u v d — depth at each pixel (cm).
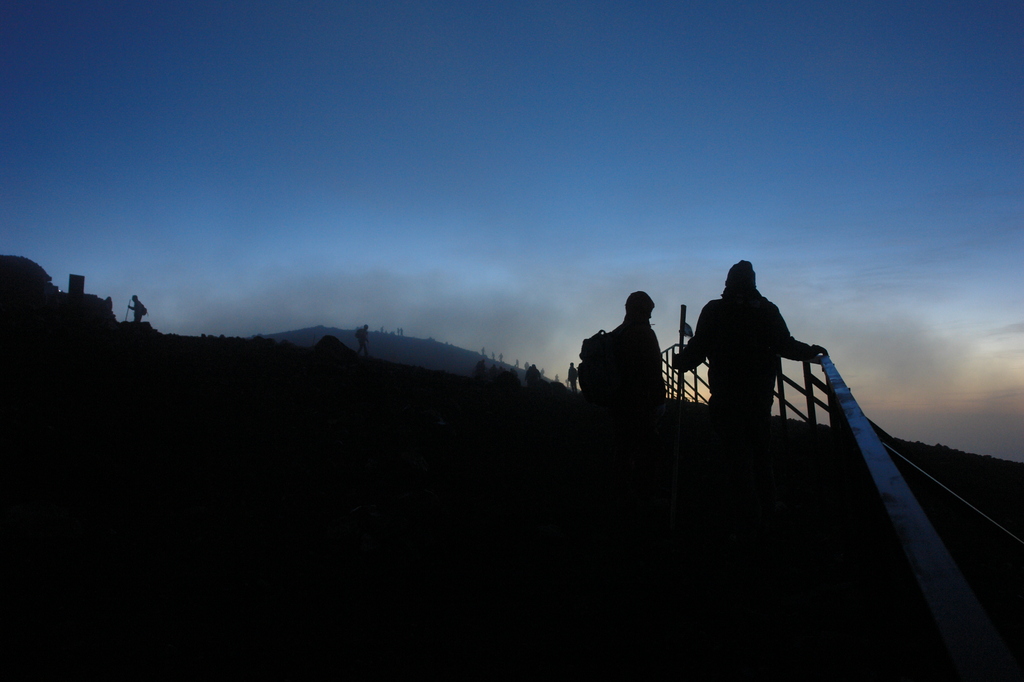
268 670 246
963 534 432
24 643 248
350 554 365
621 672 248
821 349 398
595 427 824
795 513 470
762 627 283
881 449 148
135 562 329
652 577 345
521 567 359
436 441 651
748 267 436
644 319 478
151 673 239
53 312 1062
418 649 266
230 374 774
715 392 434
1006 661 63
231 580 322
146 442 516
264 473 495
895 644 171
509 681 243
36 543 330
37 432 476
